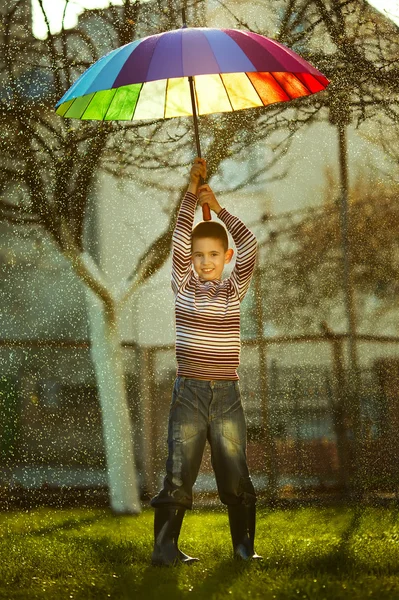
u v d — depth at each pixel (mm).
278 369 13805
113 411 13047
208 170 12516
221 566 5984
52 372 14617
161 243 13164
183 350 6324
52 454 14008
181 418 6238
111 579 5699
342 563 6039
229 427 6258
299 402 13477
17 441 14070
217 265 6523
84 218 12961
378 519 8969
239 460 6270
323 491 12203
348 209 13430
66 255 12984
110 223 13789
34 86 12422
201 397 6254
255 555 6230
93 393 14430
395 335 13367
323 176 13367
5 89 12383
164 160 12648
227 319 6402
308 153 13227
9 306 14609
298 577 5594
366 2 11820
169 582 5523
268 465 13062
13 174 12594
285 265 13953
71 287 14742
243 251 6586
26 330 14773
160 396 14648
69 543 8023
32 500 13031
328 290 13789
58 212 12773
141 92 7363
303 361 13719
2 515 11727
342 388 13391
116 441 12852
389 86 11969
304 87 6922
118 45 12219
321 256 13812
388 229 13508
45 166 12656
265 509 11211
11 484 13219
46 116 12453
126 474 12656
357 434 13055
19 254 14445
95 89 6074
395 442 12859
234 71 5863
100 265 13867
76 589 5512
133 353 14609
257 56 6012
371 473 12133
